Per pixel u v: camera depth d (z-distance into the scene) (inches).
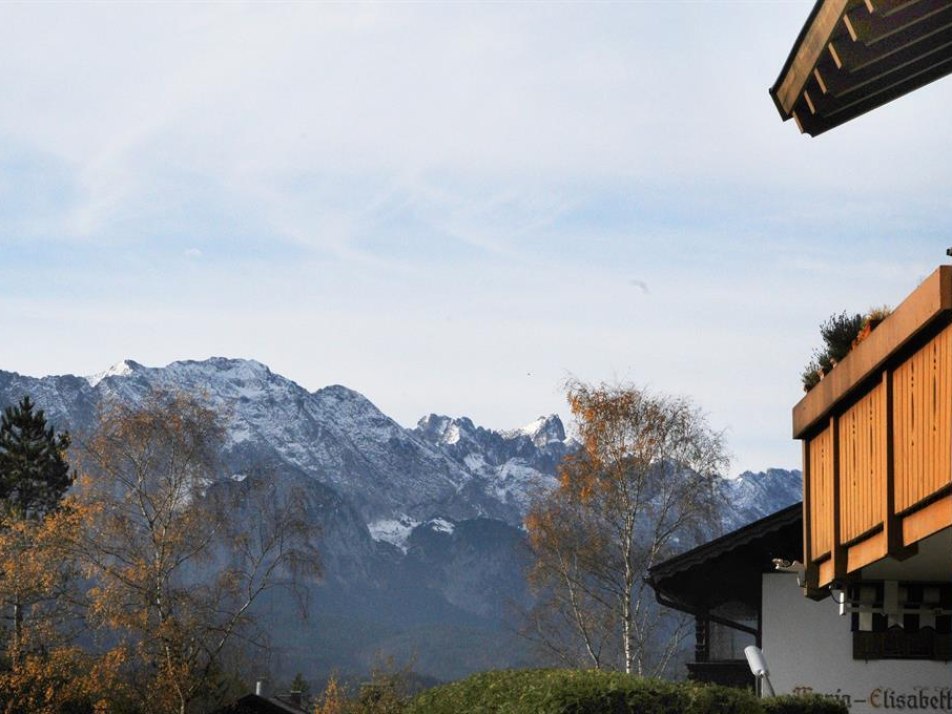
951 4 403.5
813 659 846.5
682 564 877.2
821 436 528.1
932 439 390.9
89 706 1588.3
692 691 544.1
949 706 823.1
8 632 1628.9
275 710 1398.9
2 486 2295.8
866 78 453.7
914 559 506.3
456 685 642.8
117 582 1574.8
